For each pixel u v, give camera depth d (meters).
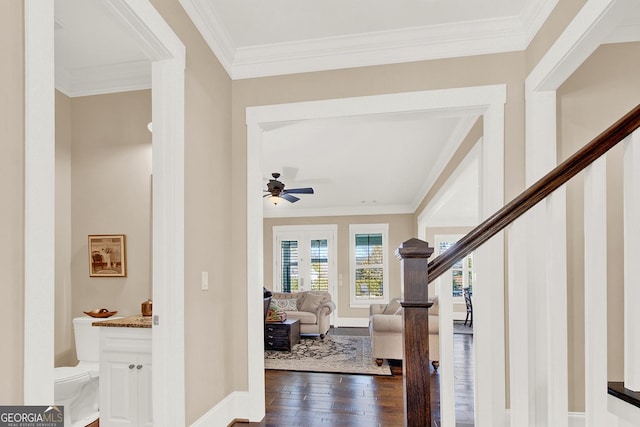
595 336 1.15
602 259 1.16
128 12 1.62
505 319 2.36
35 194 1.12
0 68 1.06
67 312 2.86
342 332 7.30
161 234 1.95
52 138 1.19
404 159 4.82
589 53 1.91
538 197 1.23
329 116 2.74
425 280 1.28
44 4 1.17
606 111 2.39
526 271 2.14
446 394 1.27
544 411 1.35
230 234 2.81
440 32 2.56
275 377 3.89
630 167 1.17
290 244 8.80
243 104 2.88
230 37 2.65
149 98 2.91
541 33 2.27
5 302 1.05
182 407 1.97
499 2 2.29
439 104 2.59
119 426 2.17
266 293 5.71
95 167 2.94
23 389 1.08
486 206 2.54
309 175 5.65
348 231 8.59
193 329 2.19
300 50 2.76
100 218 2.90
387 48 2.67
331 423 2.69
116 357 2.21
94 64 2.81
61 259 2.85
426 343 1.27
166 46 1.91
